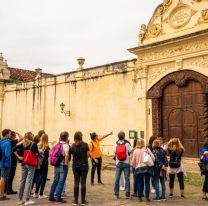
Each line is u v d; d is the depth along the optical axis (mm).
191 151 15492
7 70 29828
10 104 27922
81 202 8047
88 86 21312
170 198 8812
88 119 21094
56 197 8758
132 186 10781
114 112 19375
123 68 19031
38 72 27219
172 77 16438
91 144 11039
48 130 24062
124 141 8961
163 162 8555
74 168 8086
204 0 15266
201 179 11547
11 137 9664
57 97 23609
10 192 9445
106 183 11312
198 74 15250
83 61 22578
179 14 16328
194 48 15391
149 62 17438
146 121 17469
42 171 8906
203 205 7914
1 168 8523
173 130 16406
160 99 17062
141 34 17953
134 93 18250
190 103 15750
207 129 14820
